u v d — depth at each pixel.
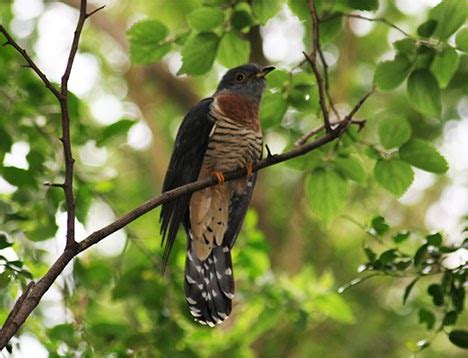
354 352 18.06
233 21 9.80
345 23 20.08
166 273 12.03
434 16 9.13
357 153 9.82
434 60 9.38
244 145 11.16
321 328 18.36
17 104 11.46
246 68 11.59
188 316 11.84
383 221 9.27
